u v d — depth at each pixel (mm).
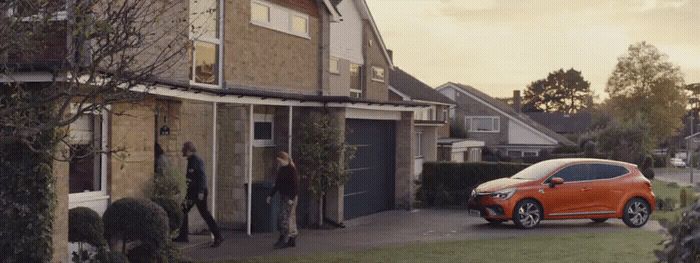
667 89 86375
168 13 13703
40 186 10523
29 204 10570
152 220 11836
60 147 10711
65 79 9016
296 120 19453
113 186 13023
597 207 19625
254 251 14641
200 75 16688
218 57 17375
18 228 10594
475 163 26422
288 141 18484
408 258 13859
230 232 17281
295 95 18188
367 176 22531
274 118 19406
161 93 13156
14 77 9688
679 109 87250
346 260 13562
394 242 16328
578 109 117312
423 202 26234
